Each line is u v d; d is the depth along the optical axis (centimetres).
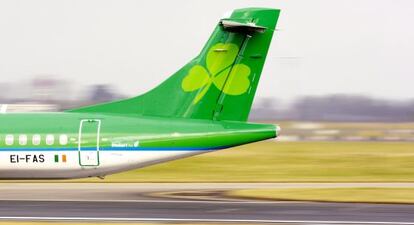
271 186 13362
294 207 10331
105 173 11200
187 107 11138
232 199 11281
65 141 11075
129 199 11350
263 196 11625
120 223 9012
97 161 11044
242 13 11062
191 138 10944
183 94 11156
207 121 11075
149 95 11238
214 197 11556
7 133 11175
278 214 9669
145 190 12662
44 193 12206
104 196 11769
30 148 11125
